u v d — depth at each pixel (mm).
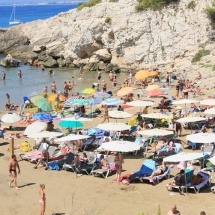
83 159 25703
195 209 20375
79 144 29094
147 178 23438
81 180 24344
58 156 27016
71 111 41281
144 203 21188
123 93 42125
